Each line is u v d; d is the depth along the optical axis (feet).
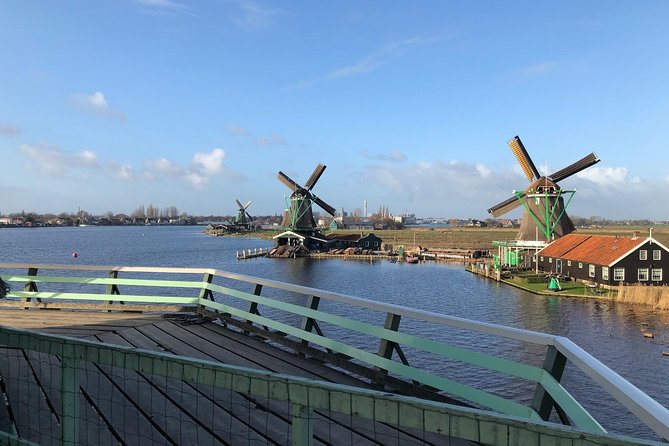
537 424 5.43
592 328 87.92
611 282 129.29
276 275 175.22
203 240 408.46
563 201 186.60
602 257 136.15
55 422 13.84
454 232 527.81
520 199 187.73
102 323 27.04
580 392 53.52
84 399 15.74
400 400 6.32
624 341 78.64
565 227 184.55
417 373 15.49
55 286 111.96
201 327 26.40
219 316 27.30
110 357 8.81
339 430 13.38
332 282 157.58
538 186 184.14
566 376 57.67
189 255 250.98
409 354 65.46
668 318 95.76
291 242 269.23
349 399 6.64
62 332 24.81
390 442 12.59
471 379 57.26
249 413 14.69
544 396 11.76
